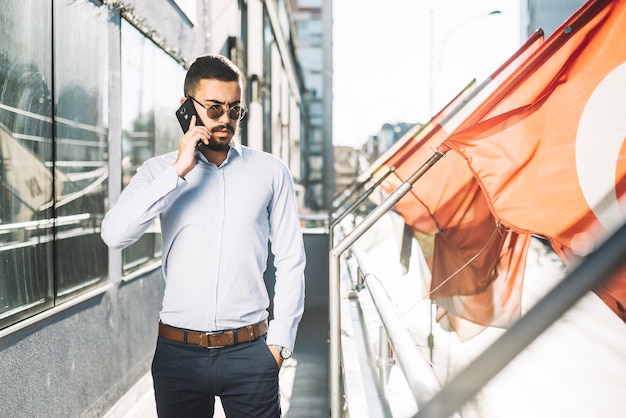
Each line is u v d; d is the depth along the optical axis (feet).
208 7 25.85
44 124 11.09
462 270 12.89
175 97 20.97
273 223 7.29
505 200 8.91
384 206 8.79
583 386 14.70
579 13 8.32
